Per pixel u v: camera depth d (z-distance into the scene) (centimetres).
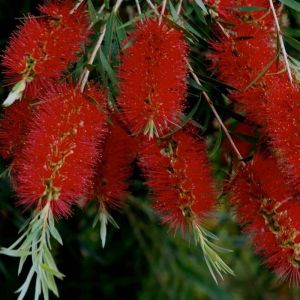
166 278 122
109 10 85
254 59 80
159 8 83
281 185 78
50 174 74
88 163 76
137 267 123
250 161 81
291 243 77
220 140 84
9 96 76
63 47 78
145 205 117
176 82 76
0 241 112
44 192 74
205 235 79
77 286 121
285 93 77
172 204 79
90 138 76
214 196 80
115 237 121
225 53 81
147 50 76
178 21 82
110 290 122
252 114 80
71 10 80
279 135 76
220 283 133
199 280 123
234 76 80
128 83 76
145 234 121
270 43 83
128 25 84
